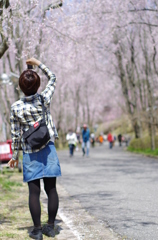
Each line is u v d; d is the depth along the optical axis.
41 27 8.37
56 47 9.32
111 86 39.38
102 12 12.19
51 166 3.96
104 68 24.30
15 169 13.13
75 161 17.38
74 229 4.55
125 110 32.41
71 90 44.53
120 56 21.05
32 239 3.93
